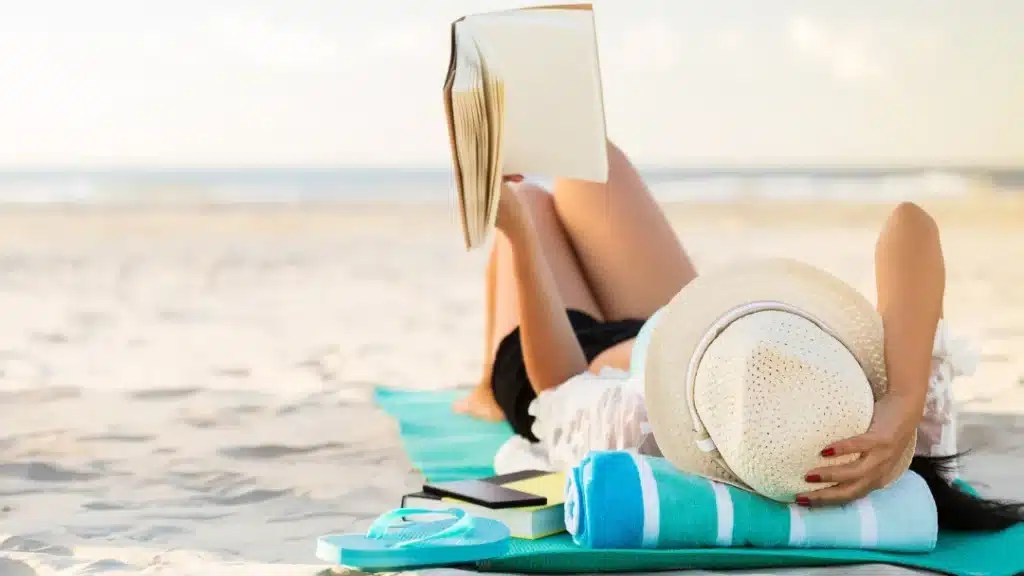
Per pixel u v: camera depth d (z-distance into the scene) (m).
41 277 10.43
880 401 2.20
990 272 10.68
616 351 3.09
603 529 2.25
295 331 7.26
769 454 2.15
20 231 15.73
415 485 3.24
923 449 2.51
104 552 2.50
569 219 3.50
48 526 2.78
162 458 3.66
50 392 5.03
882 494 2.31
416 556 2.16
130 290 9.52
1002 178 28.17
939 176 28.61
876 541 2.28
